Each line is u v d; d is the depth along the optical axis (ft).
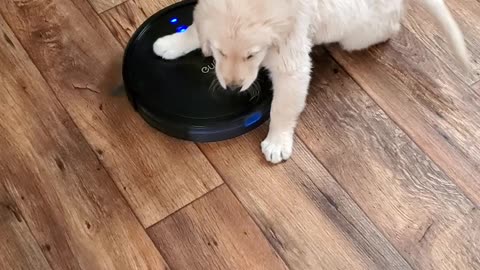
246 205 4.59
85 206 4.54
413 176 4.74
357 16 4.60
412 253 4.46
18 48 5.14
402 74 5.15
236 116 4.74
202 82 4.86
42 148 4.74
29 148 4.73
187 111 4.75
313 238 4.49
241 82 3.97
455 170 4.77
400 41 5.29
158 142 4.80
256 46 3.77
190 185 4.65
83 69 5.07
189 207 4.57
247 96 4.81
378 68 5.17
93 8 5.34
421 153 4.83
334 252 4.45
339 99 5.02
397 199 4.65
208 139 4.78
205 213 4.55
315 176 4.71
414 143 4.86
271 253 4.43
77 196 4.57
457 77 5.14
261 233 4.49
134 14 5.34
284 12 3.73
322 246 4.47
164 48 4.90
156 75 4.89
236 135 4.84
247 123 4.78
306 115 4.94
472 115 4.99
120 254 4.39
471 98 5.06
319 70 5.15
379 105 5.01
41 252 4.37
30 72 5.03
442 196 4.67
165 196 4.60
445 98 5.05
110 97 4.97
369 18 4.71
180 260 4.38
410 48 5.26
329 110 4.97
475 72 5.17
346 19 4.55
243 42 3.72
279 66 4.20
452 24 4.83
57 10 5.32
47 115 4.86
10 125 4.81
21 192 4.57
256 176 4.70
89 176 4.65
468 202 4.66
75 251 4.38
